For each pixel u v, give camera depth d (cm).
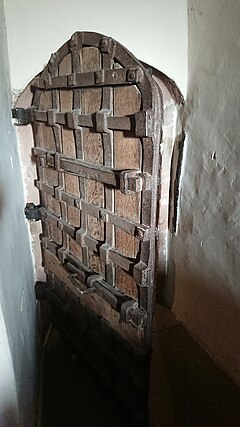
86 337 147
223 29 126
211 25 131
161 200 184
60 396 146
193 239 166
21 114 136
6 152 109
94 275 128
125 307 112
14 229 111
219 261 148
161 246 195
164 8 138
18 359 92
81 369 160
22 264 124
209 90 140
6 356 76
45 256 160
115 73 96
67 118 117
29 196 155
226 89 130
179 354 165
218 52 131
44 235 157
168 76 149
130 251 111
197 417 133
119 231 113
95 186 116
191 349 168
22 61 131
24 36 128
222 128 136
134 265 108
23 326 110
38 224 158
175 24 141
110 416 138
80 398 146
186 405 138
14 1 123
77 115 113
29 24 127
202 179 153
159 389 146
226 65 128
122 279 118
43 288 164
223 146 136
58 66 119
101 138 107
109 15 134
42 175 145
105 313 130
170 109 166
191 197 164
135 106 95
